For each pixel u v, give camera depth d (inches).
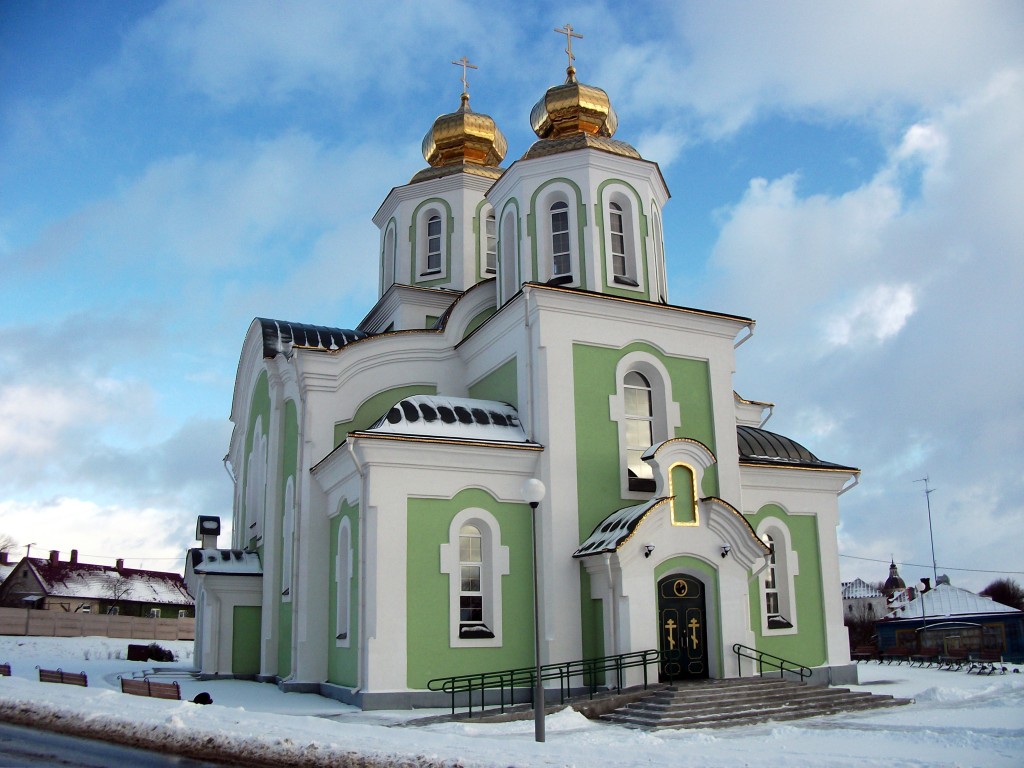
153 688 735.7
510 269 962.7
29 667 1216.8
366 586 744.3
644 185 946.7
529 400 824.3
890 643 1612.9
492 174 1205.1
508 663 764.6
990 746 525.0
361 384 946.1
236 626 1028.5
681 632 770.2
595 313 854.5
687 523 775.1
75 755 500.7
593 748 482.9
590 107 1008.2
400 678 727.7
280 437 1023.0
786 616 906.1
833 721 658.8
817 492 957.8
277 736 516.1
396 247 1211.9
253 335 1143.0
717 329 906.7
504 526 791.1
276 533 1000.9
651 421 871.1
